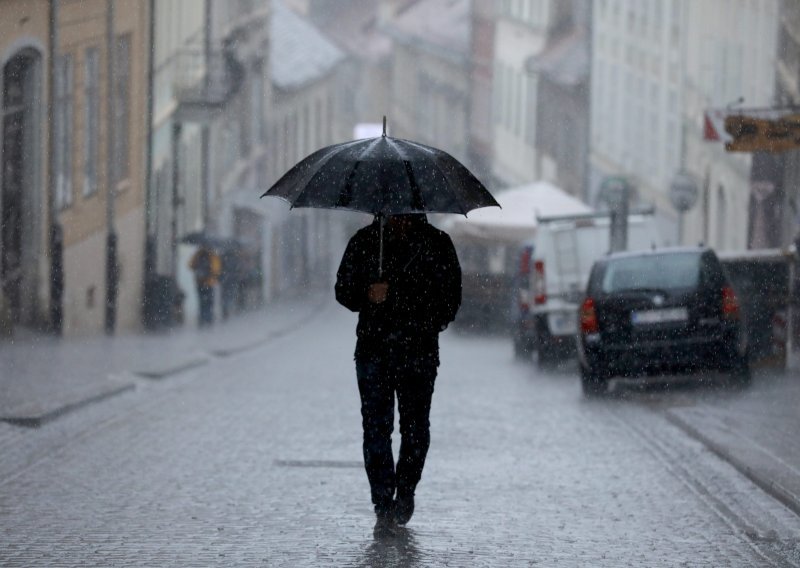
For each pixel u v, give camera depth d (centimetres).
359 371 1894
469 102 17362
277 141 15125
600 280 3978
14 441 2741
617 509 2111
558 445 2841
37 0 6075
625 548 1820
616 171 11019
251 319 10081
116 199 7494
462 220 8825
